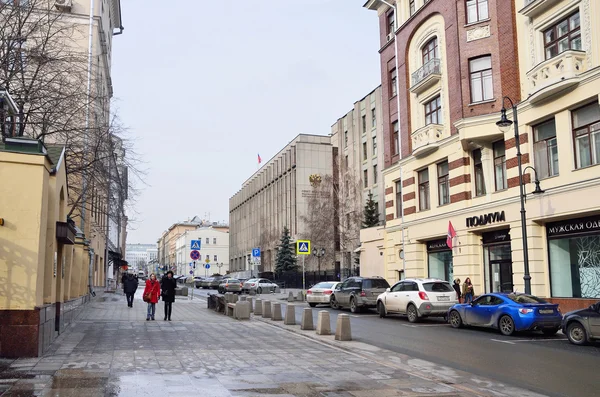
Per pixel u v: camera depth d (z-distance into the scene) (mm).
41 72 18219
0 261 10039
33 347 10141
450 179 27516
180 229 161000
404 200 32406
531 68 22938
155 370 9117
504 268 24391
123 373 8758
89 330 15352
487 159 25312
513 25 24141
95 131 19812
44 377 8305
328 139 72562
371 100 54656
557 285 21375
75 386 7680
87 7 31000
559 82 20250
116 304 28453
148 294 19062
